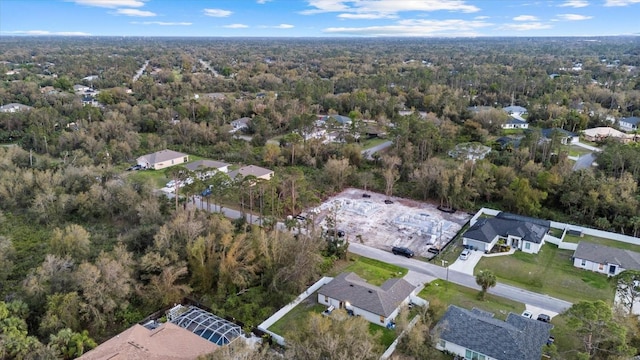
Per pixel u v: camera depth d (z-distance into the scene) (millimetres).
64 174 67062
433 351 33469
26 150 90812
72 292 35562
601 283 45156
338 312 31906
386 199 69062
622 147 71875
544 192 62250
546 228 56062
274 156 83438
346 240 53875
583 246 49750
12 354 30062
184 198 64688
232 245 42375
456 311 36406
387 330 37188
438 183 65812
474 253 51750
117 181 63688
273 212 58094
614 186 60875
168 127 103562
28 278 37625
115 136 96938
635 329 30938
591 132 98250
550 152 77625
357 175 75312
